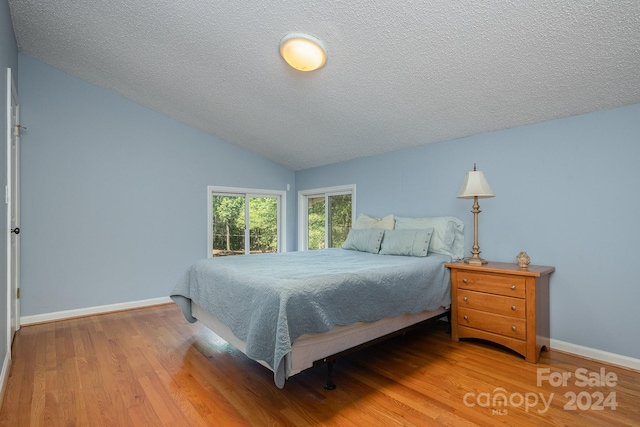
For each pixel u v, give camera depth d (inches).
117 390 79.7
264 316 72.1
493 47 79.3
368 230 145.9
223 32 93.0
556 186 104.4
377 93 108.6
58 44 117.7
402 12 74.4
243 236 194.5
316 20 81.5
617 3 62.7
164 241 163.2
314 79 107.5
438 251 124.4
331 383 80.6
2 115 87.1
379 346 108.6
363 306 85.2
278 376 66.1
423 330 124.9
